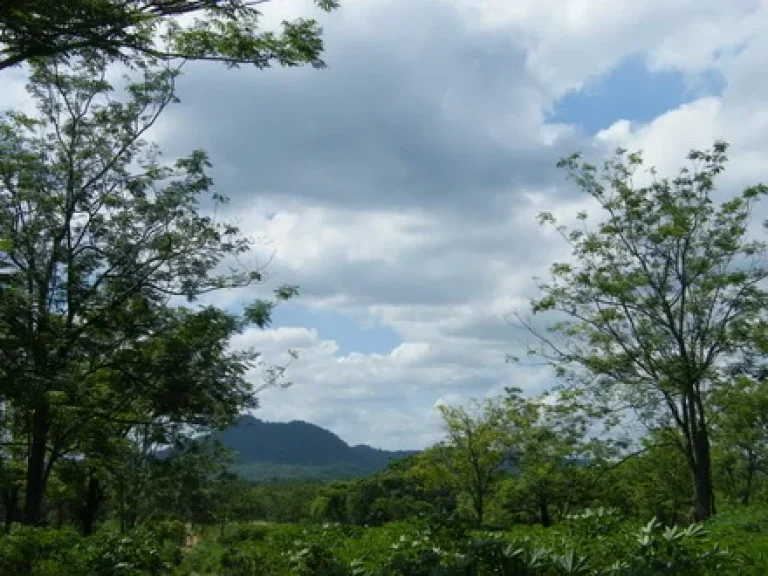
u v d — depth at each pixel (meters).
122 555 12.80
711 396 22.52
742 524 13.64
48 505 37.00
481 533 8.51
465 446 36.34
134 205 22.41
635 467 34.09
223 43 11.81
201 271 22.16
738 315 21.70
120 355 20.95
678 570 5.93
